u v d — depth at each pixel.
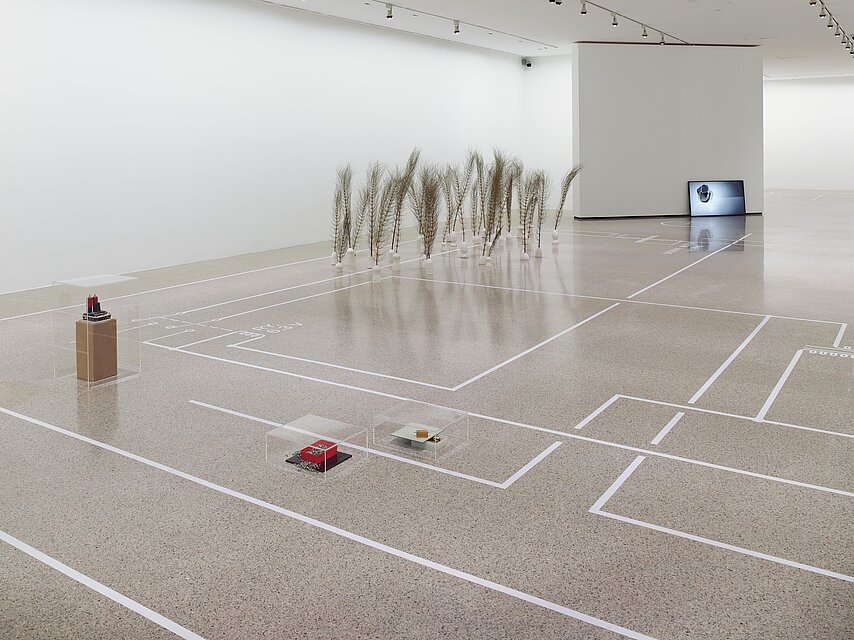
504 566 3.43
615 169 17.50
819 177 27.62
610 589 3.24
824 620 3.00
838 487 4.15
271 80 13.18
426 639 2.93
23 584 3.35
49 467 4.53
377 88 15.52
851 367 6.27
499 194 12.40
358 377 6.18
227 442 4.88
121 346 6.32
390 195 11.58
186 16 11.68
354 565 3.46
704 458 4.55
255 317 8.30
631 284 9.92
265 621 3.06
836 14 13.87
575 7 13.15
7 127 9.55
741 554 3.50
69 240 10.35
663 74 17.30
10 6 9.46
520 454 4.64
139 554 3.58
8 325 8.03
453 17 14.20
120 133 10.89
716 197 17.83
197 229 12.12
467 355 6.76
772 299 8.88
